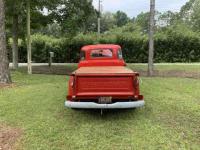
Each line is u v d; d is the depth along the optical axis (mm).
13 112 4480
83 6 10445
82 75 3873
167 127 3826
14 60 11000
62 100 4938
